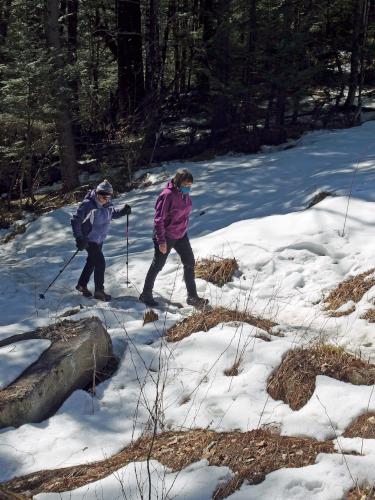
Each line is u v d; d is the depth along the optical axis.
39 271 8.85
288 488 3.12
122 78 18.44
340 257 7.17
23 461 3.88
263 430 3.77
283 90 16.64
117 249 10.23
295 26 17.19
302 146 15.24
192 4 20.95
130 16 18.39
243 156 15.75
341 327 5.60
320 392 4.05
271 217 8.69
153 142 17.14
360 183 9.20
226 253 7.77
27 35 14.77
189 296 6.82
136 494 3.26
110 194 7.04
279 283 6.95
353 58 18.31
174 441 3.77
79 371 4.81
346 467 3.22
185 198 6.57
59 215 13.05
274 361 4.55
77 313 6.48
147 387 4.65
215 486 3.24
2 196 16.77
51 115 14.93
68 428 4.17
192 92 21.47
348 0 18.08
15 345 4.94
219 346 4.93
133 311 6.56
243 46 16.23
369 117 18.28
